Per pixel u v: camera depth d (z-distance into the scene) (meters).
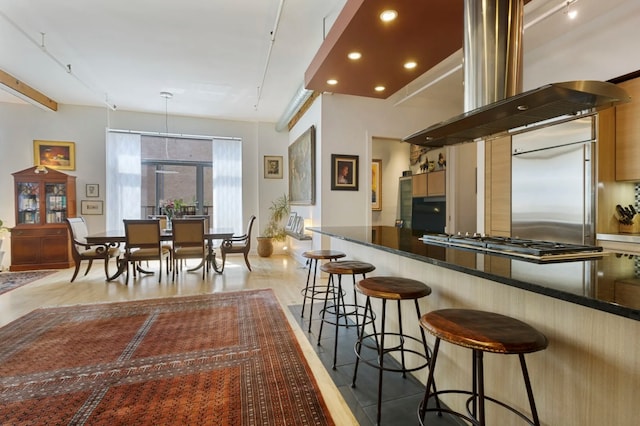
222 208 6.95
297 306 3.54
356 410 1.73
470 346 1.02
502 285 1.40
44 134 5.86
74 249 4.62
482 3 1.76
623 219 2.91
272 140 7.23
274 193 7.24
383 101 5.13
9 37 3.65
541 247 1.52
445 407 1.75
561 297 0.88
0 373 2.11
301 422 1.63
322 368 2.19
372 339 2.62
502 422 1.38
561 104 1.54
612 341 0.98
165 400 1.82
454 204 5.25
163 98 5.70
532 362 1.25
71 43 3.81
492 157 3.89
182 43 3.81
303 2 3.03
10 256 5.51
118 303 3.63
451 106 5.45
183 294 4.00
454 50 2.58
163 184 6.81
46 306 3.52
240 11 3.18
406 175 6.98
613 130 2.89
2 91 5.00
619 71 2.79
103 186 6.21
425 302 1.96
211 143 7.10
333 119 4.92
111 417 1.67
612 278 1.03
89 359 2.31
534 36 3.26
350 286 3.11
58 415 1.69
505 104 1.54
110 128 6.26
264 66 4.42
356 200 5.04
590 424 1.04
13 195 5.66
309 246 5.58
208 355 2.37
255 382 2.01
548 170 3.23
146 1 3.03
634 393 0.93
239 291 4.14
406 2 1.97
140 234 4.61
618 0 2.67
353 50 2.58
